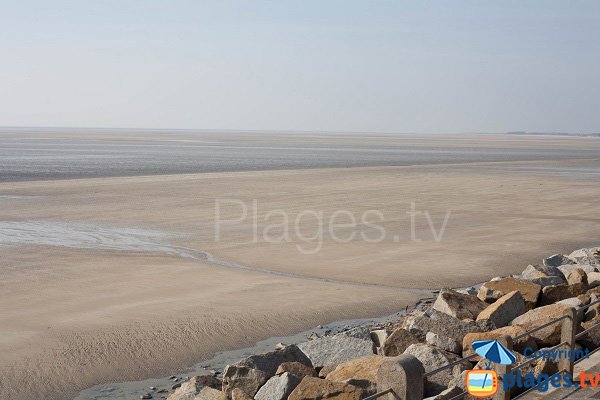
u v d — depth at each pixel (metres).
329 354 12.23
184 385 10.97
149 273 21.17
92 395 11.97
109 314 16.50
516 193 46.72
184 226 30.92
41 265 22.17
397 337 12.17
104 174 62.59
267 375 10.84
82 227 30.55
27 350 13.91
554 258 21.22
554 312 12.88
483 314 13.70
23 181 53.06
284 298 18.36
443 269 22.34
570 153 139.38
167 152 121.38
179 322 15.98
